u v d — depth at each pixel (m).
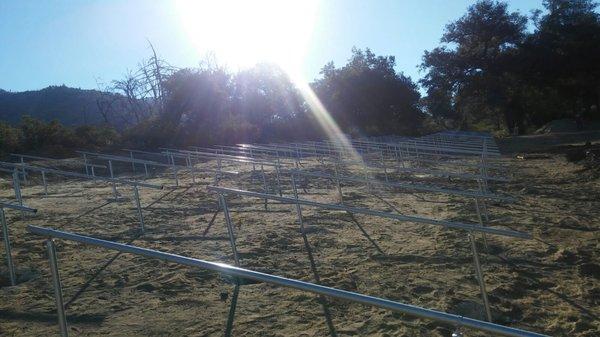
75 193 15.59
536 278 7.11
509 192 15.59
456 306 5.93
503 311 5.88
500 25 51.75
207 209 12.20
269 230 9.80
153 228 10.02
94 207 12.62
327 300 6.05
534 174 20.05
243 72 44.12
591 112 57.34
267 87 45.00
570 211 12.16
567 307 6.08
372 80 52.81
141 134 33.78
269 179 18.89
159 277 6.87
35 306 5.85
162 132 33.84
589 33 51.16
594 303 6.21
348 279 6.88
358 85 52.34
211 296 6.22
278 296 6.21
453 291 6.48
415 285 6.70
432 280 6.92
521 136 44.44
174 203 13.32
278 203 13.08
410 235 9.52
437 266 7.55
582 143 35.53
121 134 34.78
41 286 6.52
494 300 6.20
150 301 6.03
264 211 11.88
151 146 33.06
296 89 47.41
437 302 6.10
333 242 8.92
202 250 8.34
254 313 5.69
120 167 25.20
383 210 12.33
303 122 45.91
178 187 16.44
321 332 5.21
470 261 7.82
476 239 9.11
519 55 51.66
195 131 36.06
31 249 8.30
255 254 8.12
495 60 52.12
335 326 5.35
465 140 36.34
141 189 16.33
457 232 9.65
